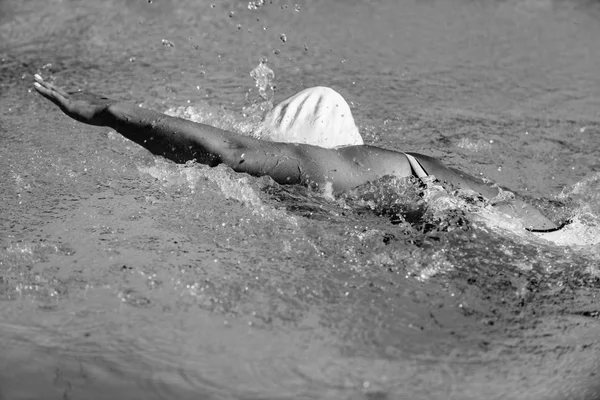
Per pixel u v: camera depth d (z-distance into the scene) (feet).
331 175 31.78
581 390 23.29
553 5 71.36
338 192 31.94
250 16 65.10
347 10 67.67
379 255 29.22
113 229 30.53
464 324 26.00
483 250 29.63
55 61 53.93
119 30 61.16
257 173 32.01
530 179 39.78
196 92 48.62
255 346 24.35
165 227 30.81
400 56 58.95
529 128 46.60
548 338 25.57
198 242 29.78
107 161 36.76
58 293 26.37
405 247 29.66
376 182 31.81
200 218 31.48
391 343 24.89
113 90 48.44
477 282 28.04
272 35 61.46
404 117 46.80
